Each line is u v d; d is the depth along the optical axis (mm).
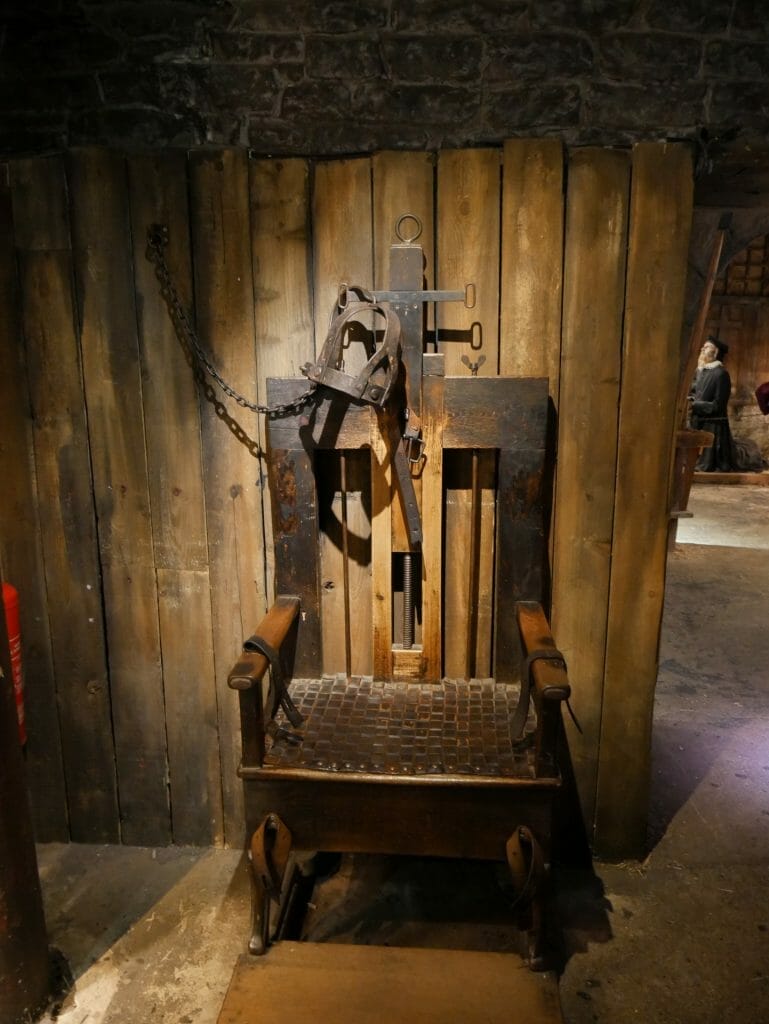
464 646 2297
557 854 2395
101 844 2477
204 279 2068
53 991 1912
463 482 2191
